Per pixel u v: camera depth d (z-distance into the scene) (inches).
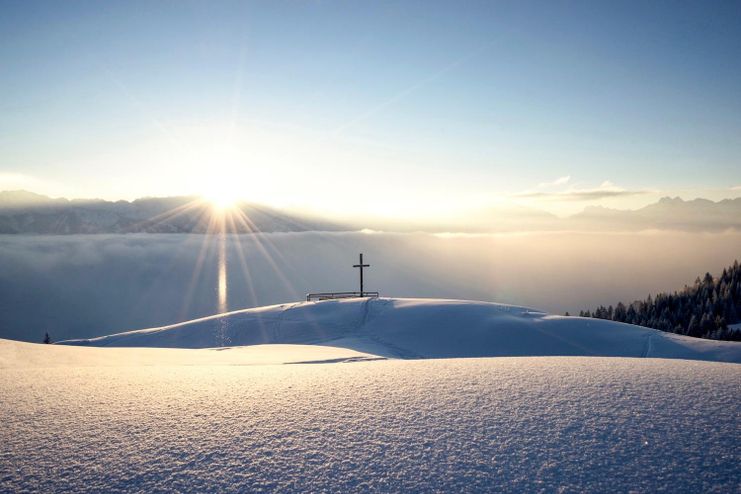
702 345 860.6
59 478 97.8
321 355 605.3
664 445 112.0
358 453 110.0
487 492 92.6
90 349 500.1
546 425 125.5
